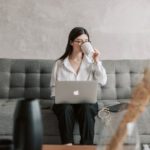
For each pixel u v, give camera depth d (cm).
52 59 326
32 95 296
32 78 300
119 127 105
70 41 270
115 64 309
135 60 314
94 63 264
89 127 234
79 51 267
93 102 234
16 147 110
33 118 109
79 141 244
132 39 336
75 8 333
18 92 296
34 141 109
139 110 100
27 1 330
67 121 233
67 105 237
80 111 236
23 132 108
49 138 252
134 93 100
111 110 201
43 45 333
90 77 266
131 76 307
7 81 298
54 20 332
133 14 336
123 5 335
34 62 306
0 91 296
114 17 334
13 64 304
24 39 331
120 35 336
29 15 330
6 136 248
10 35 330
